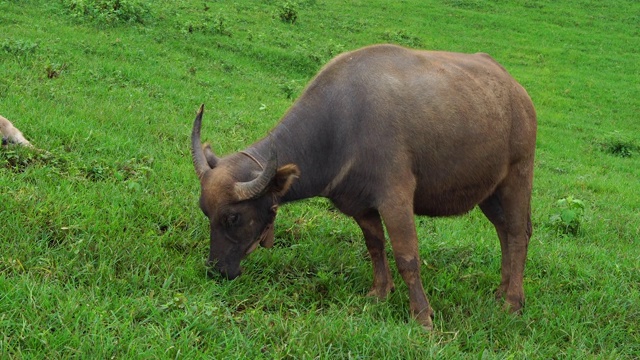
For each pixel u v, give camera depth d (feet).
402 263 16.49
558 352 16.24
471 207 18.65
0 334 12.35
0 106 26.45
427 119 16.72
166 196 21.22
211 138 29.86
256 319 14.74
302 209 23.18
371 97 16.49
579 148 50.93
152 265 16.72
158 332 13.37
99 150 23.85
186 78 42.75
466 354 15.03
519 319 17.52
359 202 17.03
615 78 75.15
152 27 54.24
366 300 17.49
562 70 75.82
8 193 18.21
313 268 18.97
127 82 37.47
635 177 44.75
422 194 17.52
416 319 16.55
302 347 13.71
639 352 16.85
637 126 61.05
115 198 19.71
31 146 22.12
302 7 82.94
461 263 21.33
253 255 18.56
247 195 15.43
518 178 19.25
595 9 101.55
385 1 94.53
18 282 14.11
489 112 17.90
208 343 13.51
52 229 17.20
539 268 22.00
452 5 97.60
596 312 18.71
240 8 74.18
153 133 28.58
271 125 35.53
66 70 36.29
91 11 52.34
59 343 12.46
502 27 89.76
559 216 27.94
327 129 16.80
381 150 16.29
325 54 61.62
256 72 51.72
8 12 48.91
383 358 13.94
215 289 16.06
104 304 14.05
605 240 26.94
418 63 17.53
